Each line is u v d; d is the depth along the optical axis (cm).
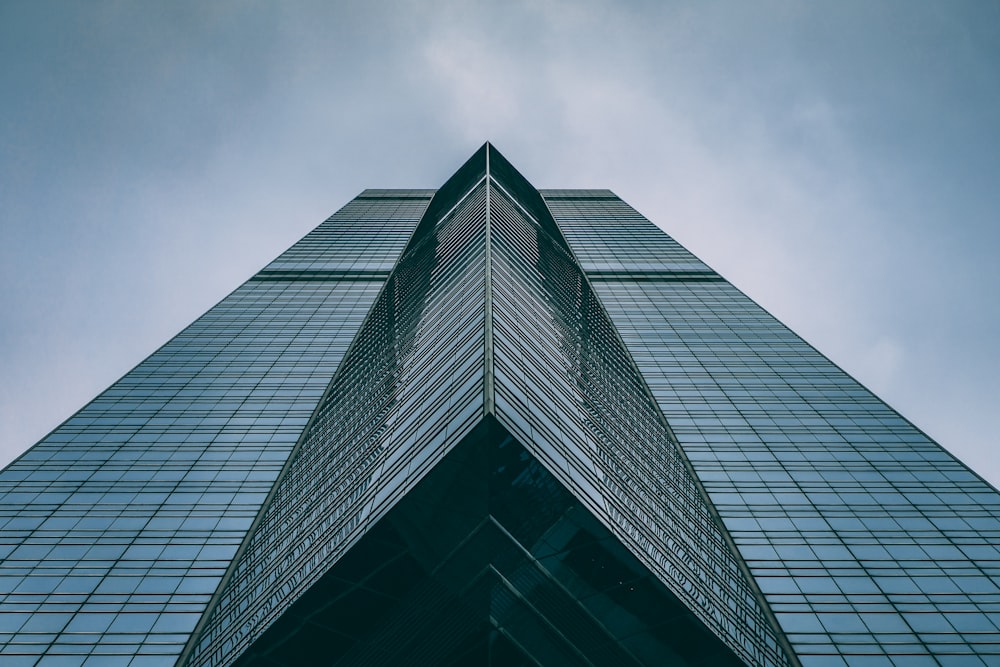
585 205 14988
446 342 4925
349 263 10762
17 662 3816
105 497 5288
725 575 4178
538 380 4222
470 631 3366
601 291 9225
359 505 3984
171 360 7500
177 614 4181
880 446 5728
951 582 4209
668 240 11794
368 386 6259
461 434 3234
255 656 3509
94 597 4306
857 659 3678
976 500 5022
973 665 3641
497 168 12188
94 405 6606
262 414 6462
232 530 4953
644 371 6950
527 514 3278
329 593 3422
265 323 8494
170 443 5997
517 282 6006
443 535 3266
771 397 6500
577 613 3362
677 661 3391
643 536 3741
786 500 5041
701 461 5481
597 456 4125
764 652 3603
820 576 4300
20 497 5262
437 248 8744
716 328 8056
